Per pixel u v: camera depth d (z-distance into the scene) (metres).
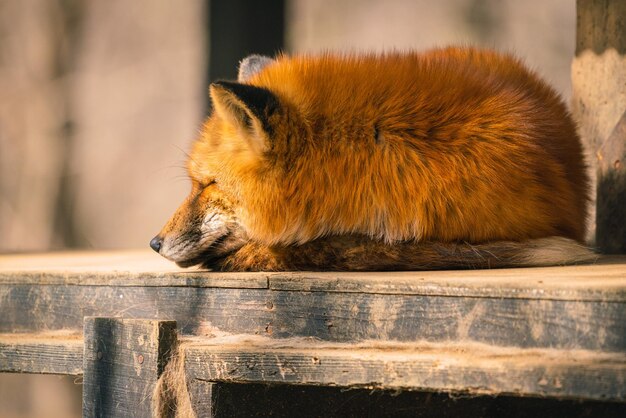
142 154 37.03
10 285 9.36
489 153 8.13
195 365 7.42
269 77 8.68
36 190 35.56
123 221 36.12
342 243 8.30
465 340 6.77
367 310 7.18
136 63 37.41
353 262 8.27
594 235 11.63
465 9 34.78
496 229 8.15
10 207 35.41
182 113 37.22
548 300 6.40
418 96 8.28
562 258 8.20
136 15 37.41
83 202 36.03
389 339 7.09
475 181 8.05
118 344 7.75
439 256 8.12
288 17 24.69
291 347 7.24
